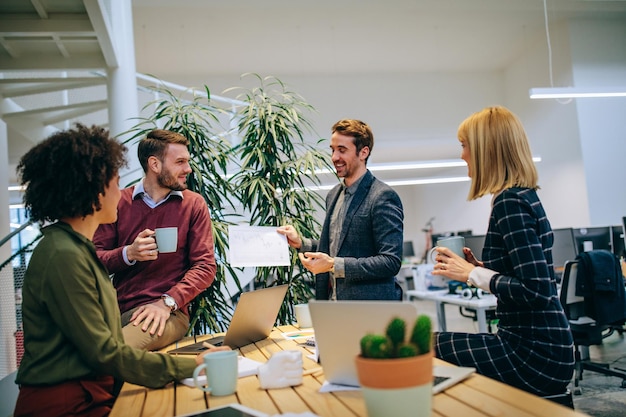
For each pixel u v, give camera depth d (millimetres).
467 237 3961
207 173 2701
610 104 6773
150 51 7070
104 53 3539
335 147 1971
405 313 876
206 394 1052
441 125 8422
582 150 6598
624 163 6711
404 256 10328
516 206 1382
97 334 1101
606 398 3137
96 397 1169
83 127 1261
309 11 6258
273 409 914
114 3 3762
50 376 1113
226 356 1035
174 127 2615
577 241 4484
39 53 3721
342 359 999
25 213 1332
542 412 825
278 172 2721
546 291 1328
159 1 5777
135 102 3881
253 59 7547
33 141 4945
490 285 1372
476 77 8602
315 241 2141
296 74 8180
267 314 1553
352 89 8297
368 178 1972
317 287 2070
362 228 1896
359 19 6547
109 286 1264
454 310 7398
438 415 829
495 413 826
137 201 1922
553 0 6324
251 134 2762
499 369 1387
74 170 1182
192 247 1876
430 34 7098
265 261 1654
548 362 1342
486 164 1492
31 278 1146
